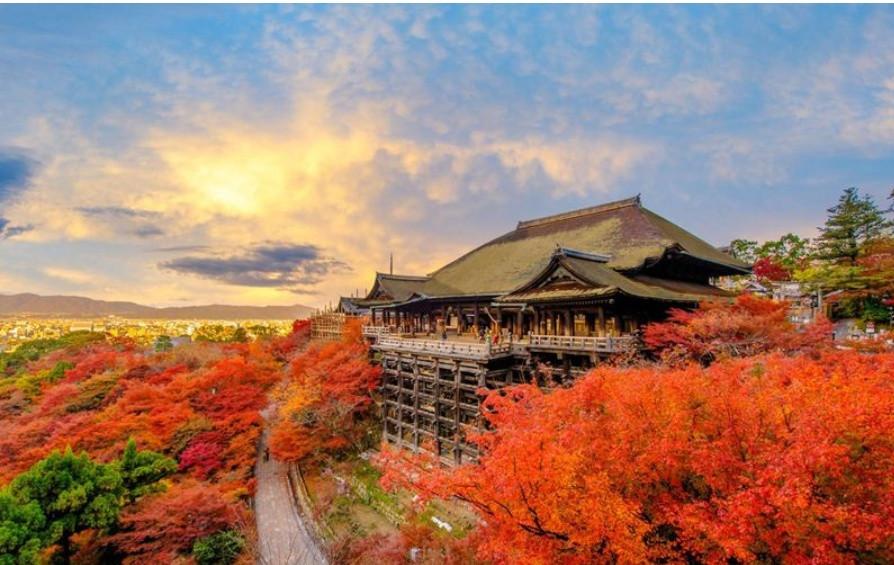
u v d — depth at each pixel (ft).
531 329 103.76
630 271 91.40
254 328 345.10
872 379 32.17
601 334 73.97
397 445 99.40
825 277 101.55
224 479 80.84
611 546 30.07
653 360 70.64
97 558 64.08
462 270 146.92
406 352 97.91
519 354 81.76
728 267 106.73
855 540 25.21
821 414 27.17
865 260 90.38
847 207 115.75
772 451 28.68
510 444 33.78
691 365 44.01
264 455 104.88
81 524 61.41
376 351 114.73
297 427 96.22
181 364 133.49
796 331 61.77
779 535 26.96
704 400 33.83
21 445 89.20
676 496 33.01
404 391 99.91
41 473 61.72
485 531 37.60
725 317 62.03
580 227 131.13
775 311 64.54
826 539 25.85
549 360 81.46
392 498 78.84
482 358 79.15
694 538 30.66
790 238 227.81
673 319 70.49
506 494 31.81
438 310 131.13
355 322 137.80
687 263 102.42
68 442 79.05
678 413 32.53
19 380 147.13
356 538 64.03
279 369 144.25
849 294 90.43
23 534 53.83
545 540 32.19
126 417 87.30
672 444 30.71
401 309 130.72
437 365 90.68
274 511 79.30
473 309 123.75
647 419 33.73
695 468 30.42
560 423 37.78
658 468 32.30
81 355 182.80
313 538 68.74
